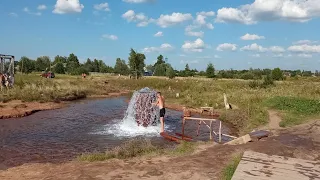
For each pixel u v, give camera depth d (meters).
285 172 6.86
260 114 17.08
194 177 7.05
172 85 41.38
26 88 27.50
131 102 16.75
